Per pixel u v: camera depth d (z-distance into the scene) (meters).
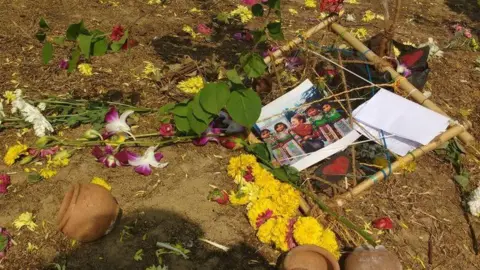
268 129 2.41
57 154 2.30
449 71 3.48
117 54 3.09
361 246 1.94
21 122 2.47
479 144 2.82
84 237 1.92
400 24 4.11
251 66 2.26
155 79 2.87
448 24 4.26
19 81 2.78
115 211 2.00
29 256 1.92
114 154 2.33
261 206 2.06
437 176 2.56
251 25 3.69
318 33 3.62
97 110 2.53
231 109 2.05
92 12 3.56
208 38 3.42
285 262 1.80
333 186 2.20
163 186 2.26
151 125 2.57
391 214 2.30
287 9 4.04
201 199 2.21
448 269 2.11
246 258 2.00
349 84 2.74
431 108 2.32
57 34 3.23
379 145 2.37
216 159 2.43
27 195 2.15
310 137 2.37
